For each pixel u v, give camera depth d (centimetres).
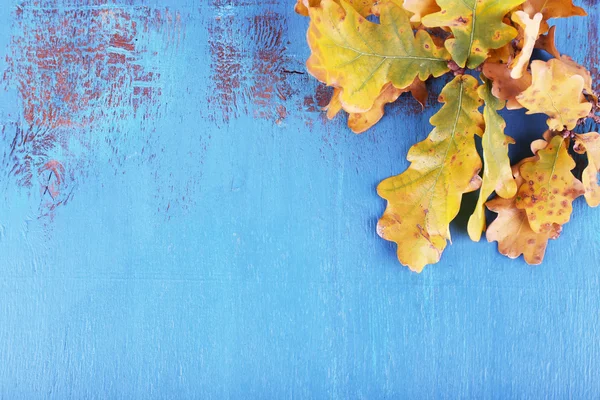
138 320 66
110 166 66
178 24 66
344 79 60
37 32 66
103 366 66
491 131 60
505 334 64
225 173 66
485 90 60
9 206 66
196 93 66
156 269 66
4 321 66
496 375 64
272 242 66
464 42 60
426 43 61
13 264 66
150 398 65
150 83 66
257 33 66
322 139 65
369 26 60
